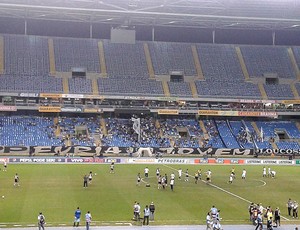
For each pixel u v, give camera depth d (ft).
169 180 219.82
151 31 426.10
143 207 157.28
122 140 336.49
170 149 327.47
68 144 322.96
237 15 366.22
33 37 390.83
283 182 223.71
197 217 144.46
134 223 134.41
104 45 397.60
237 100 366.22
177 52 403.75
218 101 366.63
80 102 355.77
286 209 161.79
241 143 351.67
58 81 356.18
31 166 261.44
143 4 345.92
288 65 404.16
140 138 341.82
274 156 338.75
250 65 399.85
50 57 375.25
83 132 346.33
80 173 237.25
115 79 367.66
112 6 334.65
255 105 375.86
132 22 390.42
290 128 375.04
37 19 391.86
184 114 372.79
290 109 376.07
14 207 152.56
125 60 386.52
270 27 406.41
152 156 319.27
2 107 336.90
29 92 339.77
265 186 210.59
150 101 364.99
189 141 346.54
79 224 131.85
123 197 174.81
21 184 198.18
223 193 189.57
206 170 263.08
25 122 341.82
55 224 131.13
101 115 364.79
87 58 380.78
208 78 382.63
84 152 312.09
